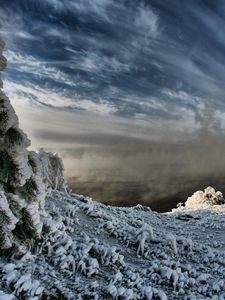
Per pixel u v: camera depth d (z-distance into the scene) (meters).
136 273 15.04
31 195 12.99
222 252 22.62
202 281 16.36
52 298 10.29
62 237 14.87
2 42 12.82
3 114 12.23
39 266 11.97
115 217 24.39
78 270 13.31
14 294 9.57
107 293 11.81
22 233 12.73
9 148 12.27
